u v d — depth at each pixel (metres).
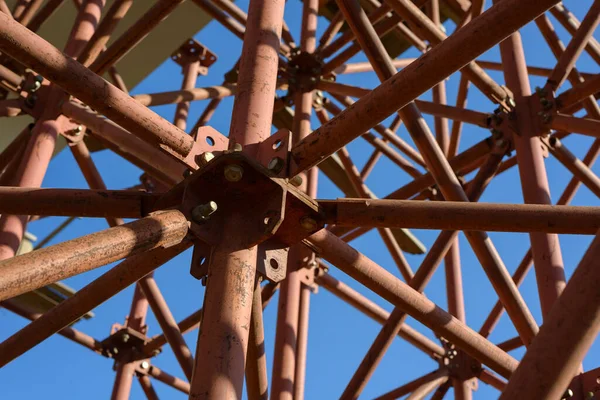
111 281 6.60
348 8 8.23
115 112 5.36
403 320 9.36
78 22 10.80
